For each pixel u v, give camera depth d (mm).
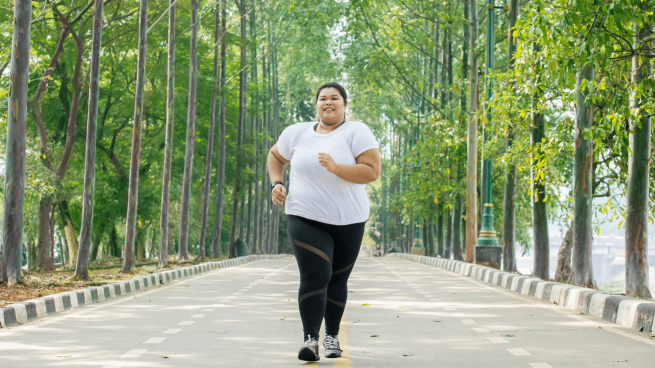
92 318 8758
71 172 25828
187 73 29625
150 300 11445
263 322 8234
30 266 25031
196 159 32031
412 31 26391
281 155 5133
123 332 7340
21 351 6035
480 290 13461
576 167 13188
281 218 66625
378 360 5457
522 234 35281
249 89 38031
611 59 9641
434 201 28219
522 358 5551
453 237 30078
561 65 9070
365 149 4879
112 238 35562
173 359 5605
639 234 11312
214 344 6449
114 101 27797
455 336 6891
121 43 25672
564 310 9492
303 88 48531
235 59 38781
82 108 25031
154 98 27938
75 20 22016
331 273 4910
